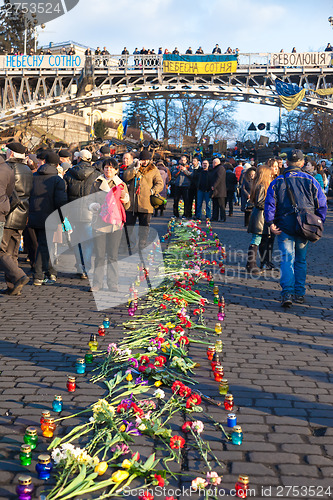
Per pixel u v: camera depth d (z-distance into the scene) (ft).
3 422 12.29
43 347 17.75
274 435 11.90
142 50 223.10
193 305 24.04
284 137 283.18
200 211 63.36
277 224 24.44
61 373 15.46
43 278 28.50
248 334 19.66
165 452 11.11
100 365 16.07
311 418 12.81
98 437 11.40
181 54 216.95
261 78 228.02
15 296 25.53
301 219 23.68
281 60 212.23
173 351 16.98
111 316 21.91
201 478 9.77
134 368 15.38
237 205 95.35
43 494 9.57
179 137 274.77
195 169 63.16
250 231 32.09
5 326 20.22
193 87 221.05
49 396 13.83
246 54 213.87
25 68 227.81
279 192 24.29
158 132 273.13
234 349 17.84
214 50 214.69
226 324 20.97
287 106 204.64
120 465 10.29
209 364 16.42
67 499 9.52
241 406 13.42
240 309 23.49
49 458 10.16
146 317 21.45
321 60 209.97
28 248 30.68
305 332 20.11
